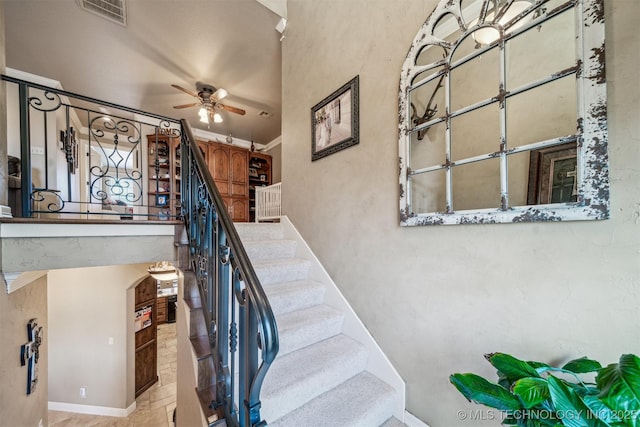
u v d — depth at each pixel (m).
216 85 3.88
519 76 1.19
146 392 4.42
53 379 3.93
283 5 2.63
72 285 3.98
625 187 0.81
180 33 2.83
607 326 0.86
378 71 1.67
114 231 1.65
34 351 2.00
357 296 1.79
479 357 1.17
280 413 1.25
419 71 1.40
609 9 0.84
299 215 2.43
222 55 3.21
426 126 1.38
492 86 1.30
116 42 2.96
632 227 0.80
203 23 2.69
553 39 1.06
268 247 2.25
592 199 0.86
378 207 1.66
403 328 1.49
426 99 1.49
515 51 1.20
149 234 1.77
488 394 0.76
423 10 1.42
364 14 1.78
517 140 1.22
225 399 1.12
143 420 3.78
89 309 3.96
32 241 1.40
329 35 2.08
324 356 1.57
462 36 1.23
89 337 3.94
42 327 2.23
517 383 0.69
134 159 5.14
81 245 1.54
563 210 0.92
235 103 4.46
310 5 2.30
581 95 0.89
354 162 1.84
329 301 1.99
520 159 1.20
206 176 1.42
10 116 3.25
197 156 1.59
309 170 2.30
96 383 3.90
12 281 1.43
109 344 3.92
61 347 3.95
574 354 0.92
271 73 3.59
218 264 1.18
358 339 1.74
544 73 1.10
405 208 1.46
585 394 0.69
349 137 1.87
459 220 1.22
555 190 1.06
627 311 0.82
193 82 3.79
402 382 1.46
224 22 2.68
